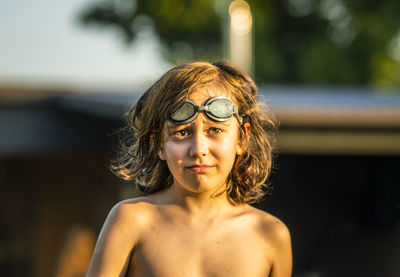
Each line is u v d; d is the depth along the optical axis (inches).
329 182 251.9
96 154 371.6
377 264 205.3
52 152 337.4
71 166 404.5
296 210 255.6
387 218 204.1
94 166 398.3
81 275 197.5
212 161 54.3
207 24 833.5
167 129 54.9
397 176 201.8
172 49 848.9
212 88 56.3
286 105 184.4
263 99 74.7
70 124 321.7
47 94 319.9
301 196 255.6
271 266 58.7
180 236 56.4
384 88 871.1
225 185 59.1
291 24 859.4
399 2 855.1
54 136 320.2
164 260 55.2
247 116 60.1
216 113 54.1
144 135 58.4
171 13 829.2
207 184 54.3
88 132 322.0
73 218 401.7
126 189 366.0
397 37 853.8
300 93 326.3
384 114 175.2
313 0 863.7
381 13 858.1
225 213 58.6
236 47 616.7
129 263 56.5
